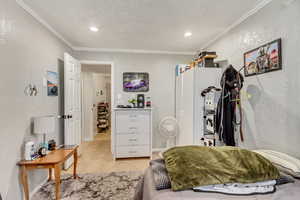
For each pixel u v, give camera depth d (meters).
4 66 1.65
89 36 2.98
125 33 2.85
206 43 3.34
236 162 1.26
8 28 1.70
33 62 2.12
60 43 2.96
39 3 1.92
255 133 2.02
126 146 3.38
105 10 2.11
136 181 2.45
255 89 2.03
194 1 1.90
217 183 1.12
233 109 2.22
